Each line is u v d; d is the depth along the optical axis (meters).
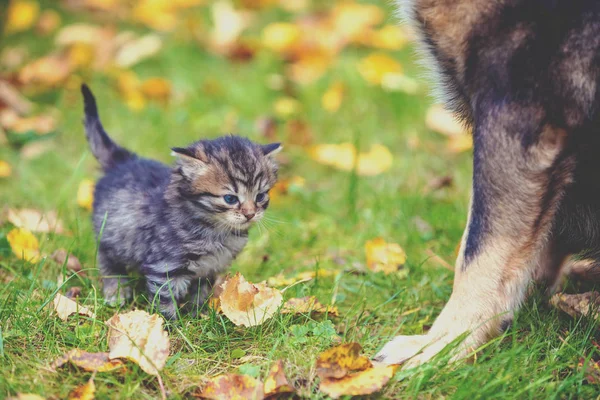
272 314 4.23
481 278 3.96
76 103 7.59
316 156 6.67
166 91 7.64
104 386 3.61
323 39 8.73
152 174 4.80
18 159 6.63
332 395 3.54
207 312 4.43
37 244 5.00
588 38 3.73
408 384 3.71
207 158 4.36
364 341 4.22
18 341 4.00
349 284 5.00
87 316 4.25
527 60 3.81
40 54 8.52
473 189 4.01
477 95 3.98
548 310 4.50
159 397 3.62
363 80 8.05
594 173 3.96
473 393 3.61
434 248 5.46
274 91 8.01
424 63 4.55
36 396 3.38
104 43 8.41
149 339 3.82
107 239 4.66
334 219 5.98
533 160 3.84
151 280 4.37
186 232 4.35
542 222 3.93
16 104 7.24
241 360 3.98
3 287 4.51
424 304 4.77
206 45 8.82
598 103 3.78
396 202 6.07
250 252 5.34
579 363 3.96
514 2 3.83
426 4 4.12
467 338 3.95
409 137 7.21
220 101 7.80
